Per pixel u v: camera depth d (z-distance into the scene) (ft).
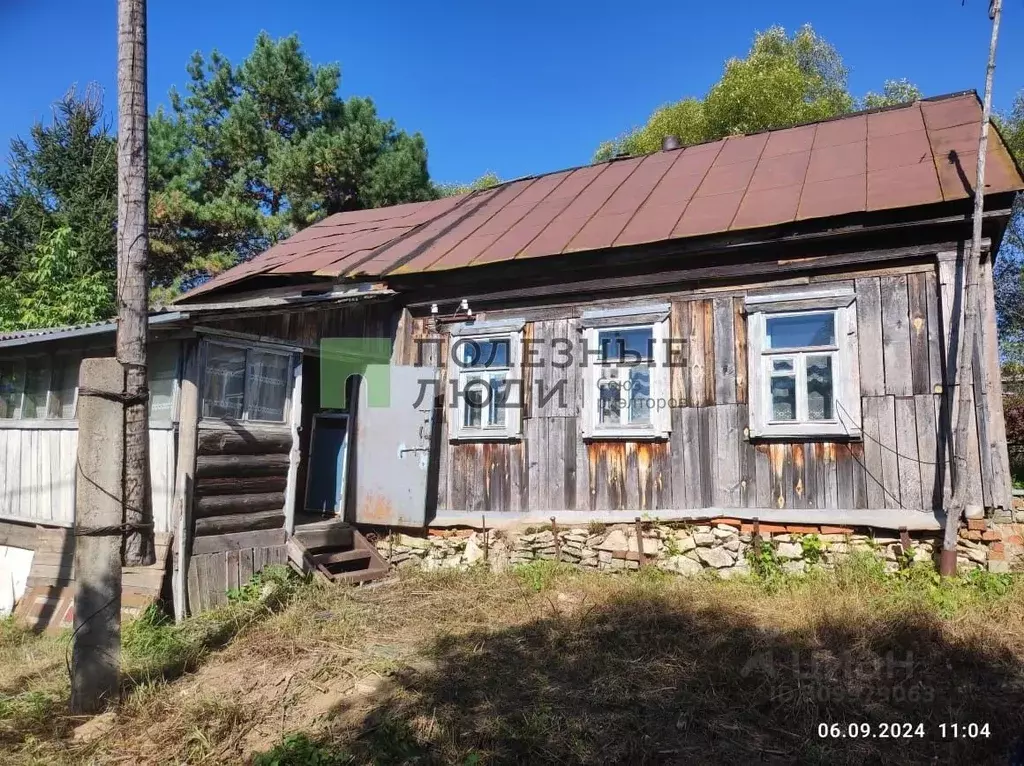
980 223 19.72
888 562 21.31
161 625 20.59
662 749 12.68
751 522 23.08
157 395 23.02
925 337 21.75
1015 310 57.31
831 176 25.20
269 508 24.80
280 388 25.58
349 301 27.09
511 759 12.67
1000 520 20.48
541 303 27.63
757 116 66.33
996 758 12.23
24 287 48.62
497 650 17.39
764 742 12.91
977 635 16.38
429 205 38.73
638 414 25.72
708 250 24.02
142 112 15.78
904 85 76.74
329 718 14.48
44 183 60.18
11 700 15.88
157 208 59.82
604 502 25.70
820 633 16.98
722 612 18.86
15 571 25.61
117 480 15.35
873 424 22.09
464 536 27.45
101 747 13.78
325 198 64.13
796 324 23.57
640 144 75.51
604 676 15.47
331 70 67.15
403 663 16.72
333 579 25.17
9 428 26.68
